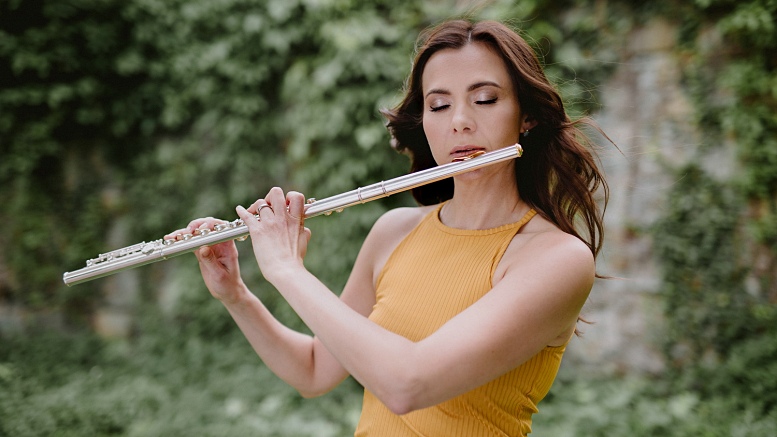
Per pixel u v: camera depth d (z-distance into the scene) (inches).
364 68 199.6
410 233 65.2
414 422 56.6
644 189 179.0
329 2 209.5
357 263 70.4
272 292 223.9
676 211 175.3
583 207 62.1
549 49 185.9
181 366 218.1
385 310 60.2
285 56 227.1
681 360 175.3
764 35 164.4
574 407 170.4
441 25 59.5
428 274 59.6
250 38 229.0
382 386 46.7
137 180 245.1
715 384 165.0
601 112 183.0
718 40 171.2
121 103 242.1
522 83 57.3
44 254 243.8
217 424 174.7
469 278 56.8
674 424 155.8
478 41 57.3
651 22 178.9
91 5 236.4
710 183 172.4
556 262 51.2
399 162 202.7
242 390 195.2
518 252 55.4
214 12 235.3
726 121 169.5
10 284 242.1
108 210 246.1
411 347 47.4
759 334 167.5
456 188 62.5
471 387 47.8
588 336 186.1
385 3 206.8
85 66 239.1
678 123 175.9
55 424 167.8
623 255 181.8
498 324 48.2
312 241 207.6
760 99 167.5
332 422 177.3
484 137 56.8
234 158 233.8
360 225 201.0
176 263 240.2
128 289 242.4
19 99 235.1
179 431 168.9
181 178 240.7
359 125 203.2
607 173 182.4
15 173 241.8
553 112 59.1
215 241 62.9
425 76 59.2
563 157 61.3
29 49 233.3
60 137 245.0
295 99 218.5
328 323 49.4
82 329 243.3
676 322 175.6
